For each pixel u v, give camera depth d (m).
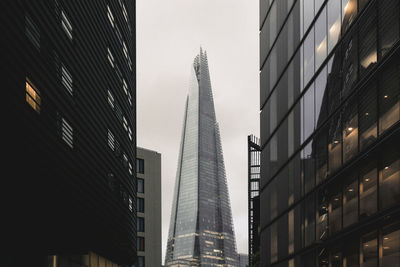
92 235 23.20
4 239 17.75
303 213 19.30
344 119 15.44
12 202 16.50
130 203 32.31
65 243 21.86
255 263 41.41
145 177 71.44
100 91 24.78
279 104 24.19
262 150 27.56
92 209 22.36
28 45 15.45
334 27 16.75
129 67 34.22
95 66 23.92
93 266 26.91
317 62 18.59
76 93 20.44
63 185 18.45
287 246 21.38
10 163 14.48
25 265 19.12
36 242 20.08
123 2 32.41
